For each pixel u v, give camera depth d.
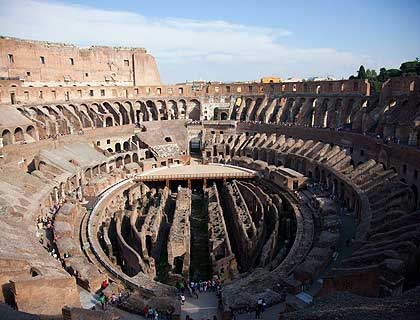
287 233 50.34
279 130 86.31
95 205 56.88
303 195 59.22
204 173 73.62
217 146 87.00
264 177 71.25
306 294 31.91
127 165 76.44
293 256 39.12
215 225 50.06
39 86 86.88
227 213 64.25
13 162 59.53
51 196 54.03
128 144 90.62
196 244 51.25
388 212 39.06
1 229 37.12
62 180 58.06
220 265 40.12
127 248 43.34
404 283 26.91
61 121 79.50
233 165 80.81
